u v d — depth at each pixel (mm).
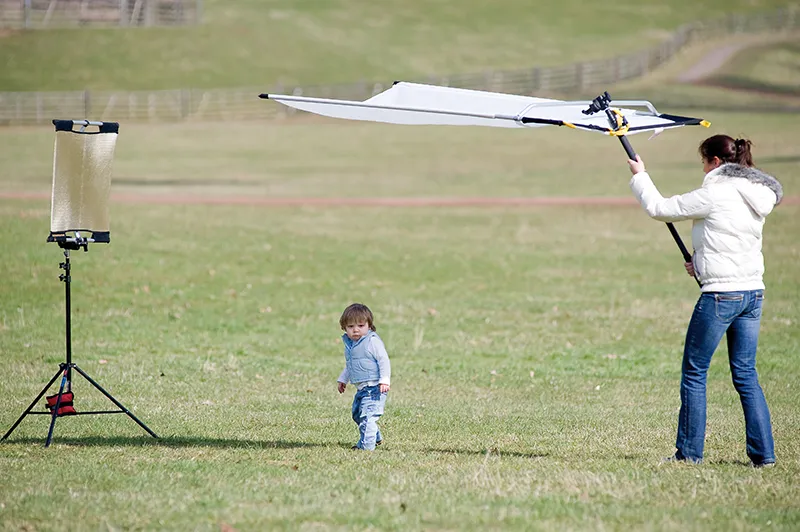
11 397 41125
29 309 65688
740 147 28234
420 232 103062
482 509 22953
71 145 30938
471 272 86125
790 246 95062
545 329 66875
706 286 27797
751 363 28578
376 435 32500
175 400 41812
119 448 30828
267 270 83500
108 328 62062
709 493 24859
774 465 28828
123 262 80312
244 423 36875
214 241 92125
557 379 51688
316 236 98125
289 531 21281
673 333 66000
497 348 60906
